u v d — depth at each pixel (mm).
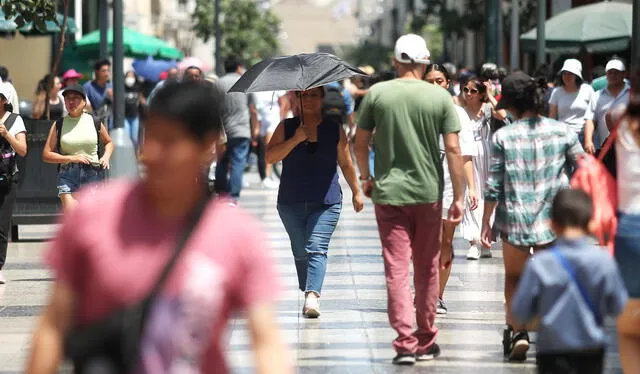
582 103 39000
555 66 53031
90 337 8836
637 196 16453
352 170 24875
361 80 67812
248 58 121125
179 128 9156
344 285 29281
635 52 33625
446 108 19906
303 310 25062
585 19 56656
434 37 153500
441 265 24578
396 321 20203
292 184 24797
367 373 19719
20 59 69438
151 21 128500
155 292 8914
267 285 9180
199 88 9320
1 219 29109
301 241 25078
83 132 29641
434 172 20031
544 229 19859
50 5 36594
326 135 24656
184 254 8984
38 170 37719
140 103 60031
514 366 20281
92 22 87750
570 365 14812
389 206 20062
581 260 14688
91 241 9086
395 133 19875
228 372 9336
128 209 9164
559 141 20016
